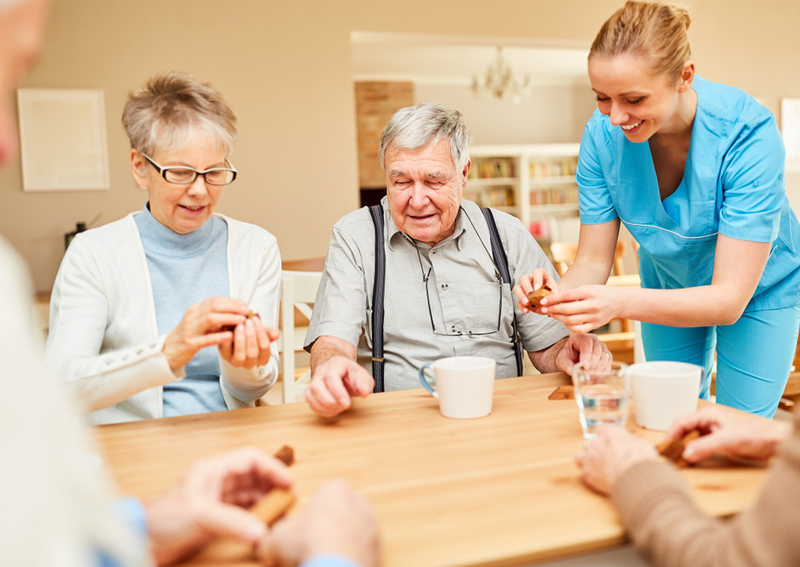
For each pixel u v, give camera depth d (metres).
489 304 1.54
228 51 4.28
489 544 0.62
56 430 0.34
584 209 1.60
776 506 0.50
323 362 1.26
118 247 1.32
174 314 1.35
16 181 3.93
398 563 0.59
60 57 3.96
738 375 1.57
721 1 5.27
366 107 7.85
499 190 8.75
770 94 5.44
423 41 4.79
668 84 1.22
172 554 0.60
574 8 4.92
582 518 0.67
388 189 1.48
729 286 1.30
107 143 4.07
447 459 0.86
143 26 4.10
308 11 4.41
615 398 0.91
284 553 0.55
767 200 1.32
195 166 1.23
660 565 0.60
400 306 1.53
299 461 0.87
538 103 8.72
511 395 1.18
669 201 1.49
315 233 4.53
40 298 3.44
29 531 0.31
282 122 4.41
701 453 0.78
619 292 1.20
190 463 0.88
